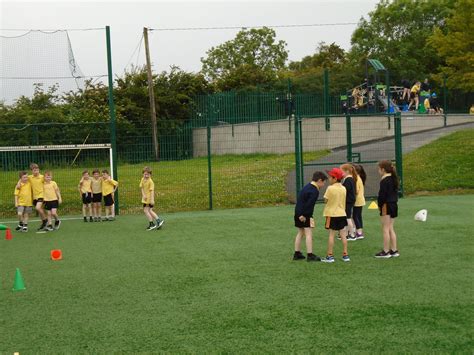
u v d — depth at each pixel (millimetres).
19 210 14688
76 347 5797
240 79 50062
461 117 30406
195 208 18281
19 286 8219
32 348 5801
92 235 13430
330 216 9242
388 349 5434
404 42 47312
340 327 6078
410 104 32375
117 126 20297
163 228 14055
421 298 7051
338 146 24625
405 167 21562
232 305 7043
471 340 5594
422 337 5707
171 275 8797
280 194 19203
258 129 27531
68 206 18266
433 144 23750
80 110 25484
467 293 7227
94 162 19906
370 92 30219
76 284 8445
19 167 19203
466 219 13492
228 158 23719
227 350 5555
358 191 11398
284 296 7363
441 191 19688
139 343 5844
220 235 12602
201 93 40656
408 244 10602
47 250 11539
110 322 6555
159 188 19844
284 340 5758
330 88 32250
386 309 6637
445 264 8891
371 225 13125
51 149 18016
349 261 9344
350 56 50781
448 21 35250
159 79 39562
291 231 12812
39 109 22266
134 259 10211
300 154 18594
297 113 27688
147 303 7281
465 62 33906
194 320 6508
